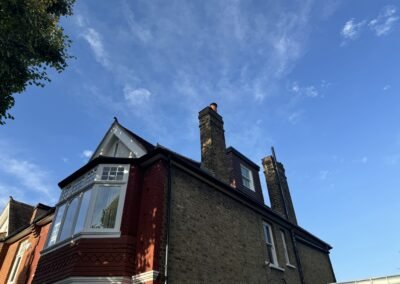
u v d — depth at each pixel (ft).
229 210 39.91
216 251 33.96
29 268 45.78
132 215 31.17
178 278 27.94
